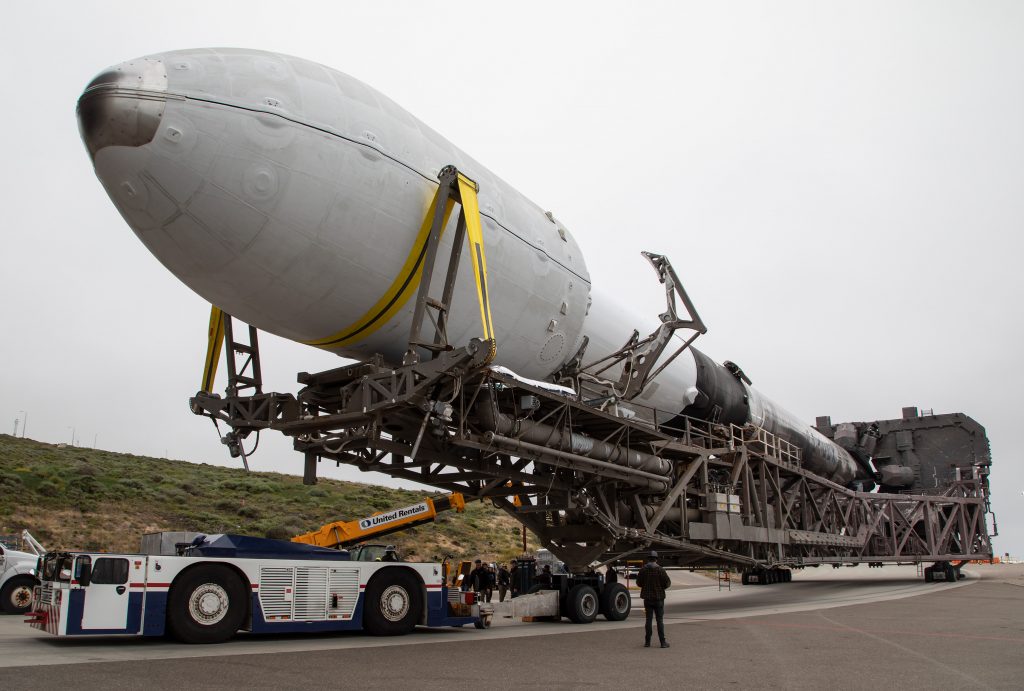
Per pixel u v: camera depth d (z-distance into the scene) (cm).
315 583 967
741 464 1805
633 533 1434
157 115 805
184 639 871
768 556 1884
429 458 1123
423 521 1373
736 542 1798
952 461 2805
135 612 849
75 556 837
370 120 955
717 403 1894
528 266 1160
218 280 925
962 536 2708
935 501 2653
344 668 705
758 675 703
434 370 916
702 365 1847
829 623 1261
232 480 3978
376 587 1023
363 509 3738
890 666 763
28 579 1407
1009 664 779
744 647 930
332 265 927
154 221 862
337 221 904
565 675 693
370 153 927
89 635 908
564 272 1244
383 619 1023
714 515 1673
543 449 1137
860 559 2345
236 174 839
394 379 947
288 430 1083
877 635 1065
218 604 898
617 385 1508
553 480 1263
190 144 818
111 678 612
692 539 1616
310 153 877
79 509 2803
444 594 1095
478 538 3531
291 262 907
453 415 1062
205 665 698
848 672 723
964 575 3127
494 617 1371
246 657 762
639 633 1108
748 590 2570
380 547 1144
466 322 1086
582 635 1073
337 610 979
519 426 1100
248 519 3219
